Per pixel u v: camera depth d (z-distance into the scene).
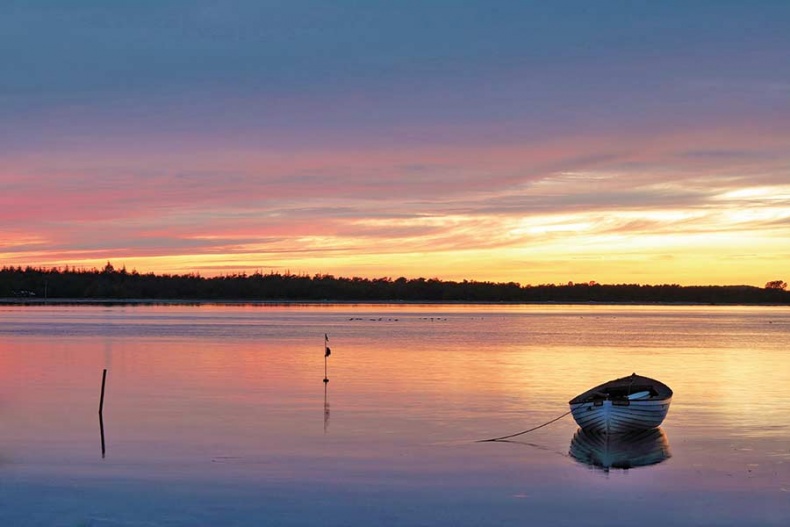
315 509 21.42
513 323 163.12
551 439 31.44
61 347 80.75
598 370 60.38
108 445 29.36
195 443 29.83
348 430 32.72
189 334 106.69
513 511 21.52
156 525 20.06
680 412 38.62
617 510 21.70
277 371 57.22
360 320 167.38
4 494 22.55
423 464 26.75
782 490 23.80
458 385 48.94
